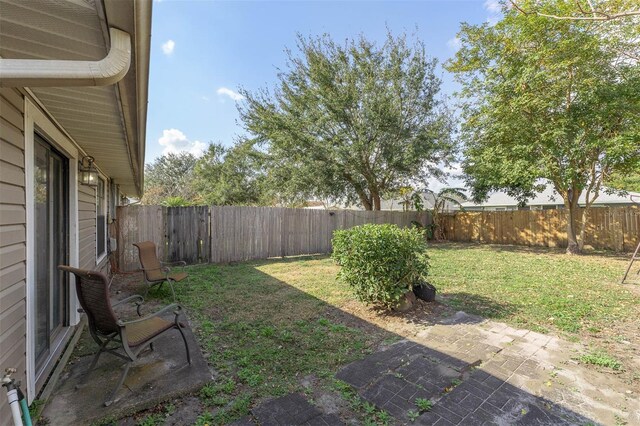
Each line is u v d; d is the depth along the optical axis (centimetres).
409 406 227
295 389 248
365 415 219
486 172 1039
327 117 1156
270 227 933
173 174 3067
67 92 222
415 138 1173
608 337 345
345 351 314
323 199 1435
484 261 828
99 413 213
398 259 418
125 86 191
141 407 222
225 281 616
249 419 213
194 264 809
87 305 246
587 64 784
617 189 1055
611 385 253
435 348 319
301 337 348
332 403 231
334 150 1155
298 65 1207
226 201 2144
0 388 176
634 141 764
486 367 281
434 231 1405
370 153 1212
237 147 1878
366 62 1162
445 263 797
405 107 1204
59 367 271
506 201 1845
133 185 930
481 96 973
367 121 1152
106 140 361
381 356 302
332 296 508
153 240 772
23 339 217
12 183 203
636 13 265
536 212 1170
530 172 878
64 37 156
